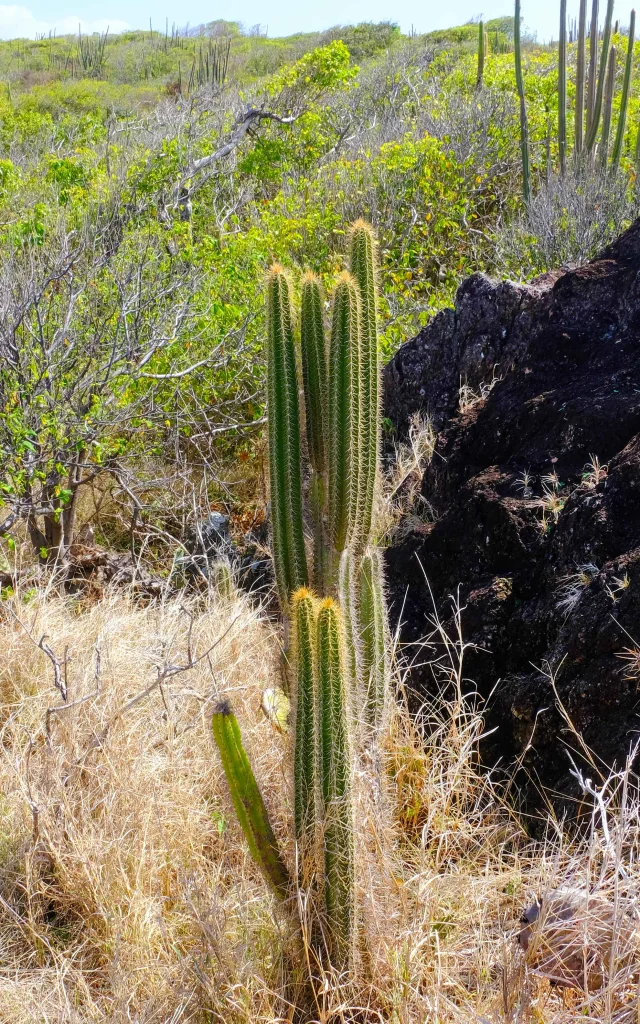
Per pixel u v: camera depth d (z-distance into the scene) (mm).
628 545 2955
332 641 2027
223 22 46906
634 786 2518
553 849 2609
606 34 8086
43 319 4762
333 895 2145
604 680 2711
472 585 3467
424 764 2891
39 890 2619
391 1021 2152
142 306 5086
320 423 2549
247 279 6336
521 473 3520
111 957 2428
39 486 4688
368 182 8414
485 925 2445
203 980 2172
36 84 33188
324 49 12508
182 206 8953
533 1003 2068
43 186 9273
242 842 2777
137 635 3879
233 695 3340
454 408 4480
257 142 11133
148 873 2623
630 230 3990
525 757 2928
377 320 2469
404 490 4281
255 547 5027
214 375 5629
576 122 8406
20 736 3174
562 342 3838
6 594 4199
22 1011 2230
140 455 5043
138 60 37969
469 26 27719
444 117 10062
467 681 3246
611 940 2084
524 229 7184
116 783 2863
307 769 2129
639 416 3303
